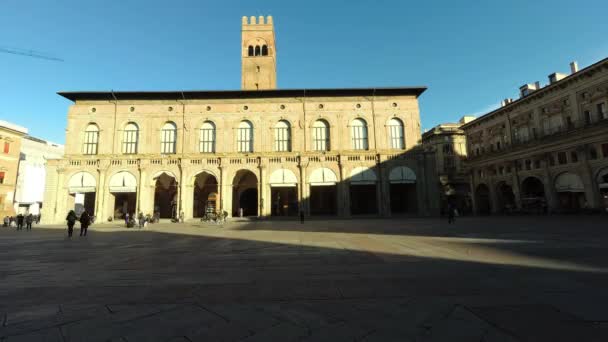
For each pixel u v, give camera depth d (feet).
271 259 32.30
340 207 127.65
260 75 175.52
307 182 129.49
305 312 15.81
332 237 54.24
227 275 24.77
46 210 122.72
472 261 29.27
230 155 128.88
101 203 124.26
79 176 127.44
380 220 112.06
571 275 22.82
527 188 156.76
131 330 13.64
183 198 125.29
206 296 18.80
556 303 16.49
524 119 156.76
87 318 15.12
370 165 131.75
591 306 15.89
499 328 13.29
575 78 127.95
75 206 135.44
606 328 13.08
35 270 27.27
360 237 53.26
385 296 18.44
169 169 127.75
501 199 173.58
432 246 40.06
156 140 135.03
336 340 12.41
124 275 25.03
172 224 111.45
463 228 69.21
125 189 126.21
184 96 138.00
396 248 38.93
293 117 139.23
